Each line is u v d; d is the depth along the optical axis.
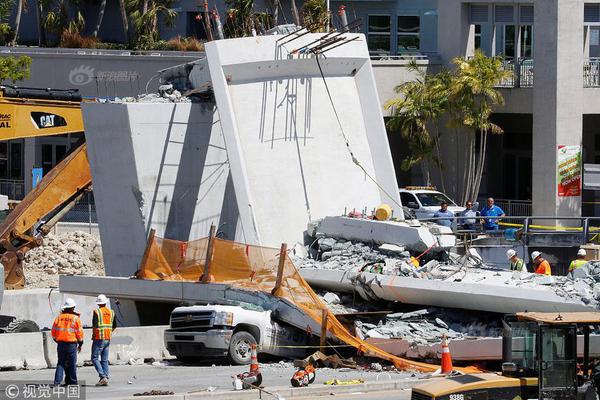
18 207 101.88
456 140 141.75
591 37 145.50
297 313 71.94
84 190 103.00
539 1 131.00
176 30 179.00
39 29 180.62
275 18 162.38
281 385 61.66
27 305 100.50
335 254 82.31
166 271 80.81
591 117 148.38
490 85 135.38
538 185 131.75
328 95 91.50
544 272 76.06
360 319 73.44
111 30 188.12
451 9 144.38
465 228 97.31
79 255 123.88
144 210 89.94
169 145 90.81
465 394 48.69
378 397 58.84
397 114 140.75
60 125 101.62
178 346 71.31
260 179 87.25
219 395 57.88
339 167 90.69
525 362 50.19
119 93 149.12
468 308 72.06
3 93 101.25
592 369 51.47
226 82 87.19
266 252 74.44
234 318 70.69
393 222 81.31
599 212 143.62
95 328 62.50
